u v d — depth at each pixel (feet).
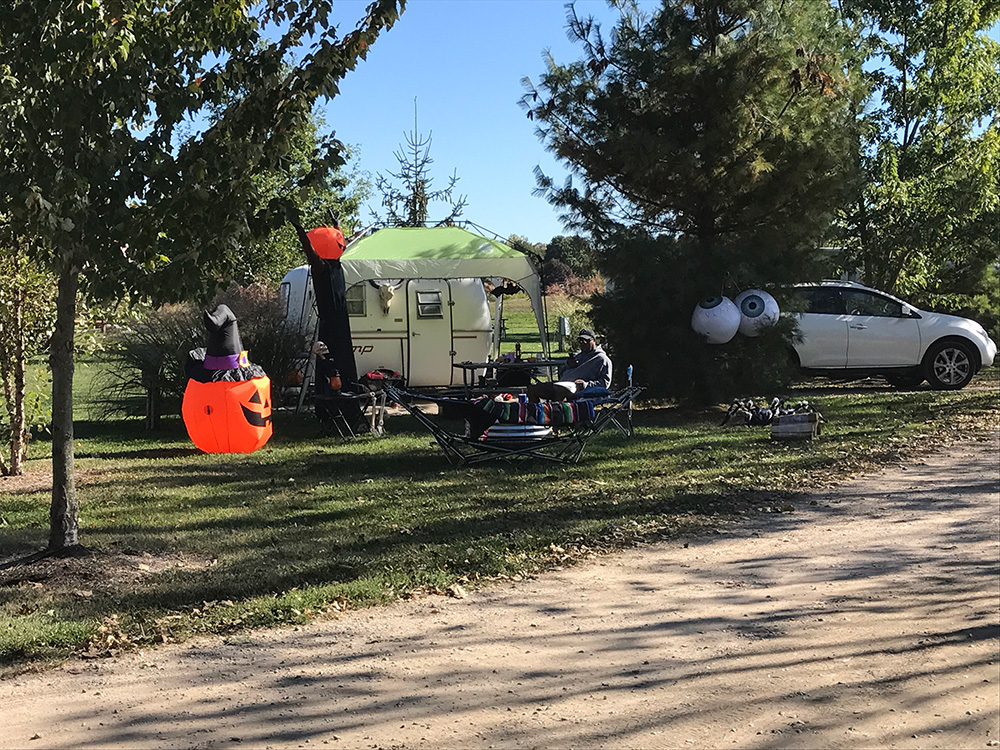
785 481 32.60
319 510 29.35
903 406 51.29
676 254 49.47
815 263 51.80
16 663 16.70
